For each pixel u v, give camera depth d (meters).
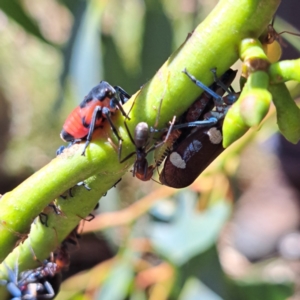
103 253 0.16
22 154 0.18
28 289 0.06
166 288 0.10
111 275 0.10
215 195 0.10
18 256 0.06
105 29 0.11
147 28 0.11
